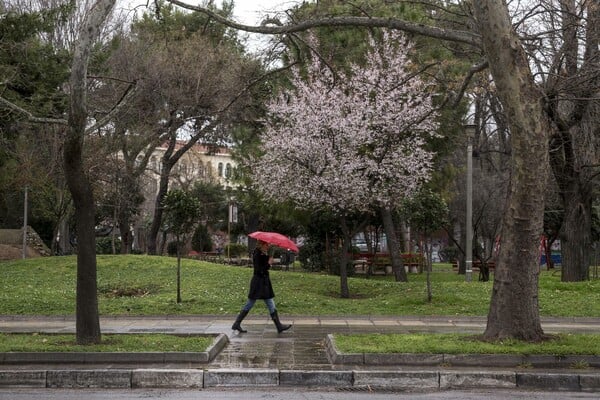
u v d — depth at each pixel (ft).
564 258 80.74
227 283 71.00
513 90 36.17
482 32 36.27
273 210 97.50
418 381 31.58
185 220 61.77
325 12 53.42
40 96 64.80
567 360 33.83
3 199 124.47
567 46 57.72
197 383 31.58
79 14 90.38
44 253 120.78
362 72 71.92
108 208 135.54
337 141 69.46
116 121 89.51
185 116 99.19
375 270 120.26
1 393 29.48
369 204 73.00
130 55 90.94
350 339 39.01
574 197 79.77
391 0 50.08
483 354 34.09
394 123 70.23
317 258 114.01
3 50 64.54
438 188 89.81
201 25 106.42
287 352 38.65
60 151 94.07
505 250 37.76
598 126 76.64
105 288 69.10
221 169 193.36
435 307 60.75
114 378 31.48
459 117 84.28
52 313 58.39
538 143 36.52
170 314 57.93
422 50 75.36
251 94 86.38
